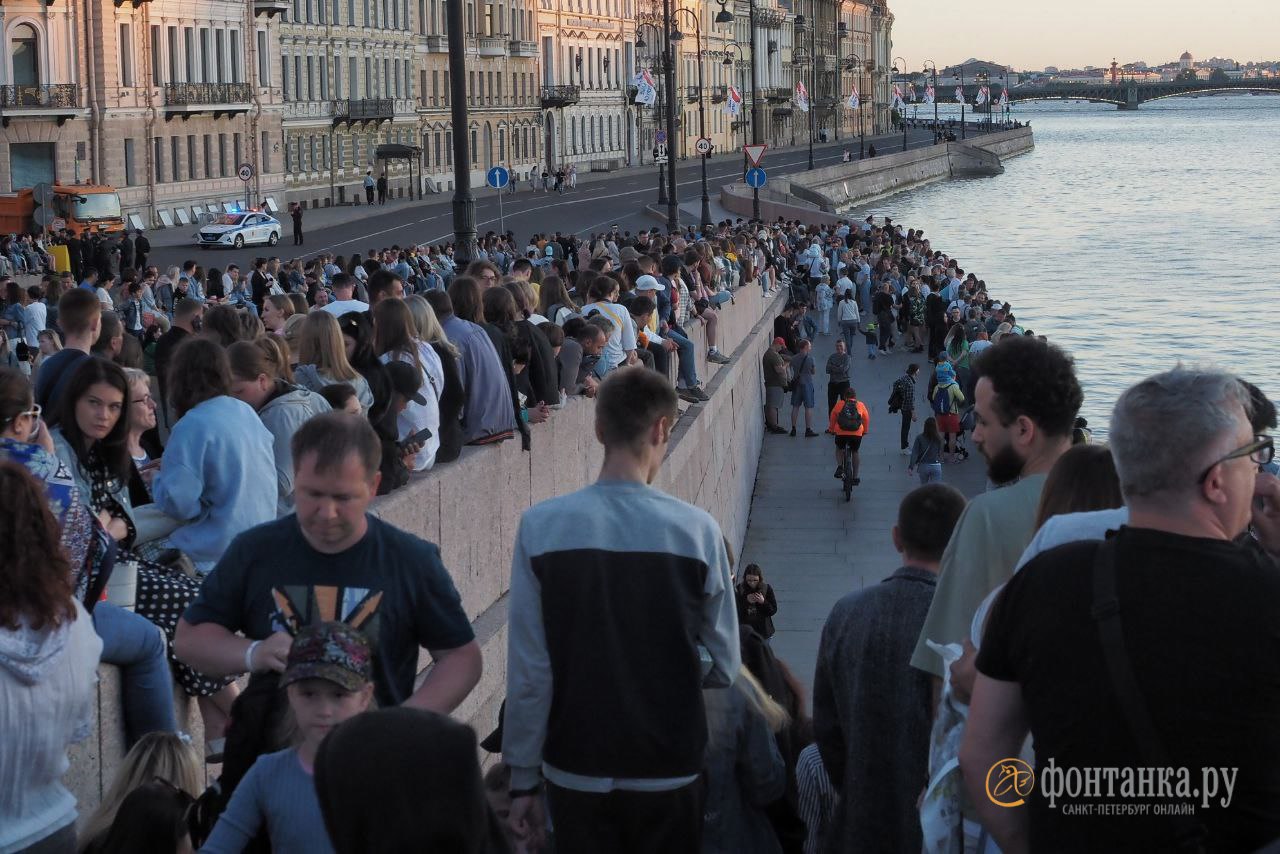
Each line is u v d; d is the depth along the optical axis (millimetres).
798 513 30344
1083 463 5426
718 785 6727
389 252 42781
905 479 32438
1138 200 135875
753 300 38500
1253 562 4289
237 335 10234
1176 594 4223
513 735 6035
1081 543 4406
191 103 75500
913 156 153250
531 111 118562
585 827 5977
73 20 68750
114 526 7035
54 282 30062
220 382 7461
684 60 145625
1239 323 64938
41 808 5188
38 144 68188
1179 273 83312
